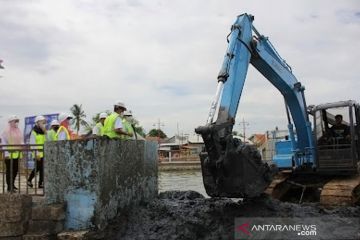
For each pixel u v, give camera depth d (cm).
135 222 905
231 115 898
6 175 1070
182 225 856
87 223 844
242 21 1013
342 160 1209
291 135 1320
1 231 834
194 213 909
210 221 862
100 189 851
